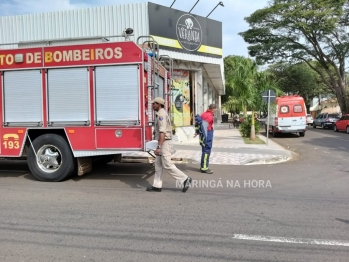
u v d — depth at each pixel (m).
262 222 4.94
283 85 45.62
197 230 4.63
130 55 7.10
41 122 7.55
